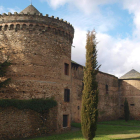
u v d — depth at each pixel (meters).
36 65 18.89
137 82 42.66
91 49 15.75
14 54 18.80
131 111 41.91
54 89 19.70
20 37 19.06
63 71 21.22
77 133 19.02
